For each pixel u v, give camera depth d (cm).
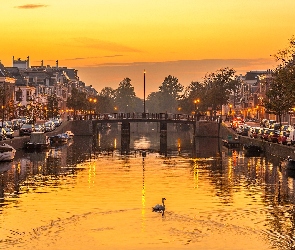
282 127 17350
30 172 11881
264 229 7450
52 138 18750
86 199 9156
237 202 8919
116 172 12044
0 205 8706
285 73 14675
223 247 6819
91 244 6944
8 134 15888
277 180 10862
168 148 18000
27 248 6806
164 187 10194
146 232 7331
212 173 11856
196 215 8106
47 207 8588
